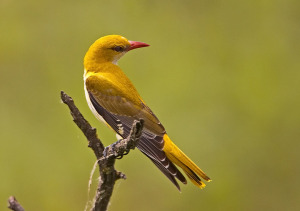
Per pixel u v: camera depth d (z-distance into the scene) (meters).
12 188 14.20
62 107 15.03
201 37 16.08
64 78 15.52
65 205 14.12
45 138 14.69
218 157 14.54
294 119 14.84
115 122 10.69
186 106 14.93
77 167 14.28
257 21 16.22
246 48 15.87
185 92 15.09
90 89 10.84
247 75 15.34
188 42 15.97
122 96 10.77
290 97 15.04
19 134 14.73
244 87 15.15
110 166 8.60
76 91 15.38
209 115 14.78
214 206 14.33
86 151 14.34
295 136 14.75
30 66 15.62
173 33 16.06
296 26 16.05
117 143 8.68
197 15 16.28
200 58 15.77
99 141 8.69
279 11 16.22
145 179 14.27
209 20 16.23
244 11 16.28
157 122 10.48
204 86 15.25
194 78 15.34
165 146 9.87
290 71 15.40
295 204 14.42
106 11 16.22
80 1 16.27
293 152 14.69
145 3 16.28
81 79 15.57
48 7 16.16
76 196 14.14
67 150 14.46
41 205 14.16
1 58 15.61
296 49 15.78
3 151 14.55
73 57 15.84
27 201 14.16
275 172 14.59
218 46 15.91
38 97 15.33
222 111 14.84
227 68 15.57
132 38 16.03
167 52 15.81
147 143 9.94
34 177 14.30
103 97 10.77
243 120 14.87
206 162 14.52
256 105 14.90
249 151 14.62
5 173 14.27
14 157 14.48
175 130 14.67
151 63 15.61
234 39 16.05
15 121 14.95
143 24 16.11
